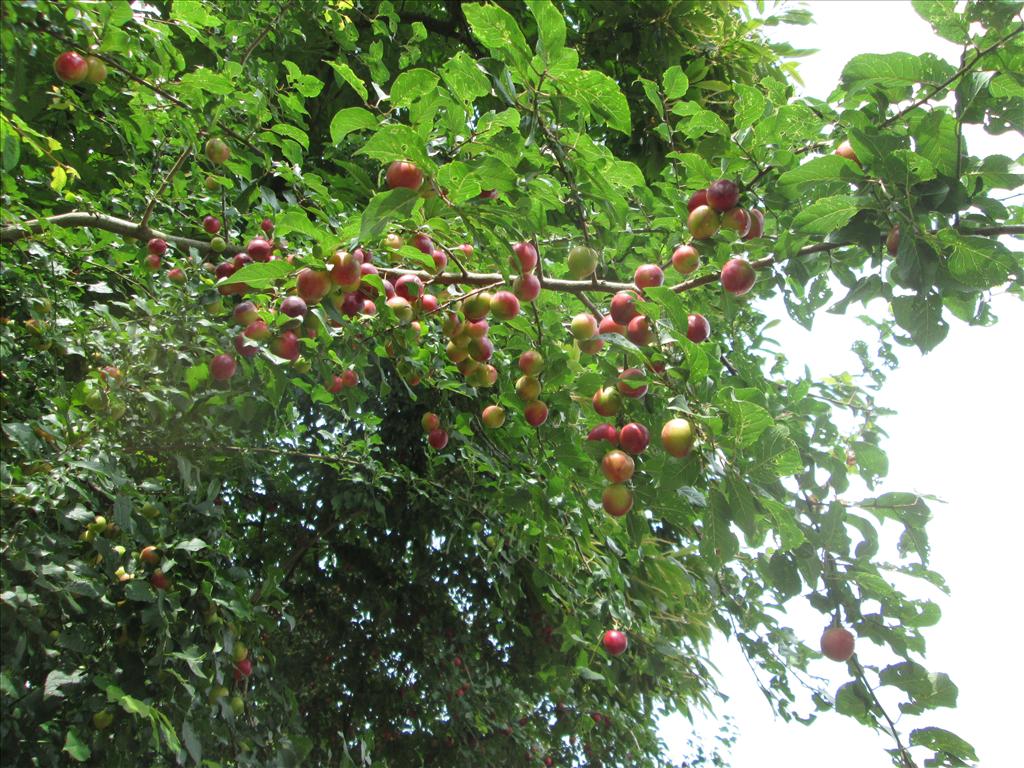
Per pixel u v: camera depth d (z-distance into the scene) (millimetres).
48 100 3113
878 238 2234
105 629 2707
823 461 2361
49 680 2402
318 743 5707
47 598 2398
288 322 2508
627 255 3363
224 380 2828
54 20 2336
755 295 3127
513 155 2328
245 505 5824
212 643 3006
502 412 3334
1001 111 1993
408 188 2145
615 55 6852
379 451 5594
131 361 2838
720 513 2105
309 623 6789
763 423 1995
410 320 2939
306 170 5125
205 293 2920
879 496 2230
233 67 3111
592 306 2889
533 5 2098
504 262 2590
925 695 2174
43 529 2385
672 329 2139
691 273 2764
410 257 2688
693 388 2148
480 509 5395
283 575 3889
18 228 2727
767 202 2510
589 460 2818
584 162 2486
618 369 2584
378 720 6805
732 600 3617
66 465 2482
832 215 2162
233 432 3533
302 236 3537
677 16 6590
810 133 2490
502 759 6805
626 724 6754
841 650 2184
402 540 6848
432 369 3811
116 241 3225
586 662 4391
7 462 2484
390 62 5578
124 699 2314
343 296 2596
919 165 2031
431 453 5328
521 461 3916
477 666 7027
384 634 7016
